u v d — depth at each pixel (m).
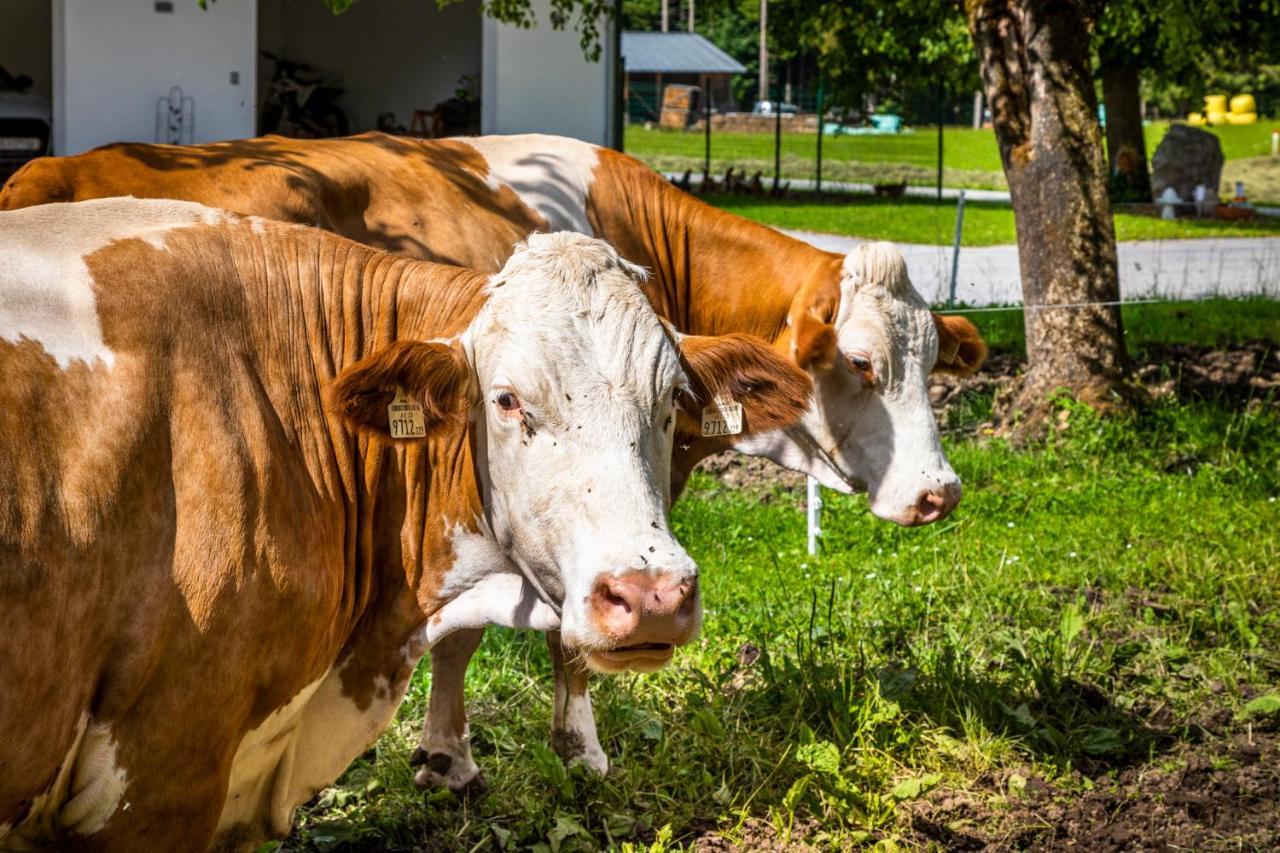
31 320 2.95
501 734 5.34
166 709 3.04
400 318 3.72
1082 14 10.91
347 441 3.58
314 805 4.82
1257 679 6.09
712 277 6.20
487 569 3.74
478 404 3.52
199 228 3.45
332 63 24.52
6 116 19.53
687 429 3.91
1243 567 7.44
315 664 3.47
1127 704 5.75
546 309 3.40
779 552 7.82
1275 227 25.12
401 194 5.19
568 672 5.02
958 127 63.41
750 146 49.38
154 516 3.00
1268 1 17.09
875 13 25.22
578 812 4.81
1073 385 10.52
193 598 3.04
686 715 5.43
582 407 3.32
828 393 5.87
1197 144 29.31
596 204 5.93
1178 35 14.91
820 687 5.46
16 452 2.78
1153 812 4.91
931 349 5.96
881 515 5.90
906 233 22.75
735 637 6.23
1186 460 9.94
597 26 18.72
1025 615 6.61
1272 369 12.48
